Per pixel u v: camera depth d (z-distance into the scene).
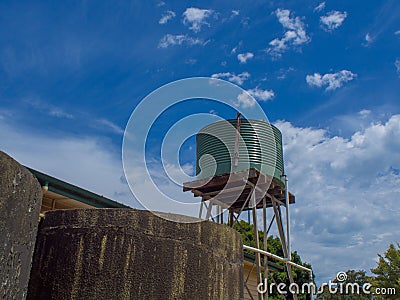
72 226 5.83
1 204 3.48
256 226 11.79
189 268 6.03
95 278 5.46
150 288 5.55
